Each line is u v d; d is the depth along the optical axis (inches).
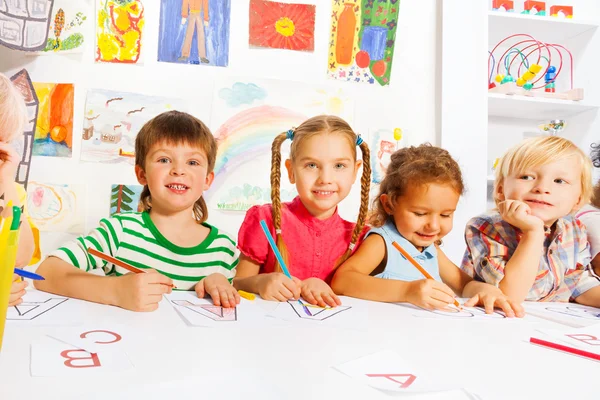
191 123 41.3
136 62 59.0
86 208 58.5
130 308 24.3
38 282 30.5
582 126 80.3
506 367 17.0
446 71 64.5
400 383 14.7
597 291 40.9
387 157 63.4
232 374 14.9
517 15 74.3
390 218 43.7
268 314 24.8
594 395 14.5
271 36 61.7
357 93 63.6
